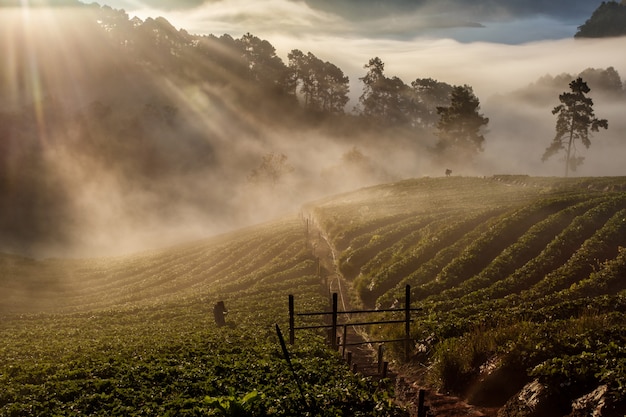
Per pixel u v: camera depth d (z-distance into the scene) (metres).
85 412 18.86
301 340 29.41
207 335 31.84
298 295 45.03
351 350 30.89
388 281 42.47
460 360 23.00
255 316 38.25
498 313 27.89
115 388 20.83
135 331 37.72
